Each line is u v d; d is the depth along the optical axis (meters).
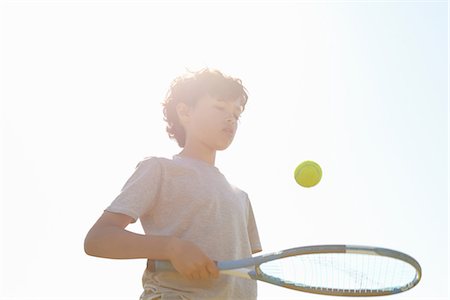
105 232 3.10
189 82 3.79
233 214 3.46
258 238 3.85
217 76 3.75
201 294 3.20
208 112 3.65
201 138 3.64
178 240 3.05
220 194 3.45
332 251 3.17
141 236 3.08
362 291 3.36
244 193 3.77
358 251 3.18
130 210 3.19
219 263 3.19
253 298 3.49
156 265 3.14
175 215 3.32
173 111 3.96
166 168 3.39
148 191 3.29
